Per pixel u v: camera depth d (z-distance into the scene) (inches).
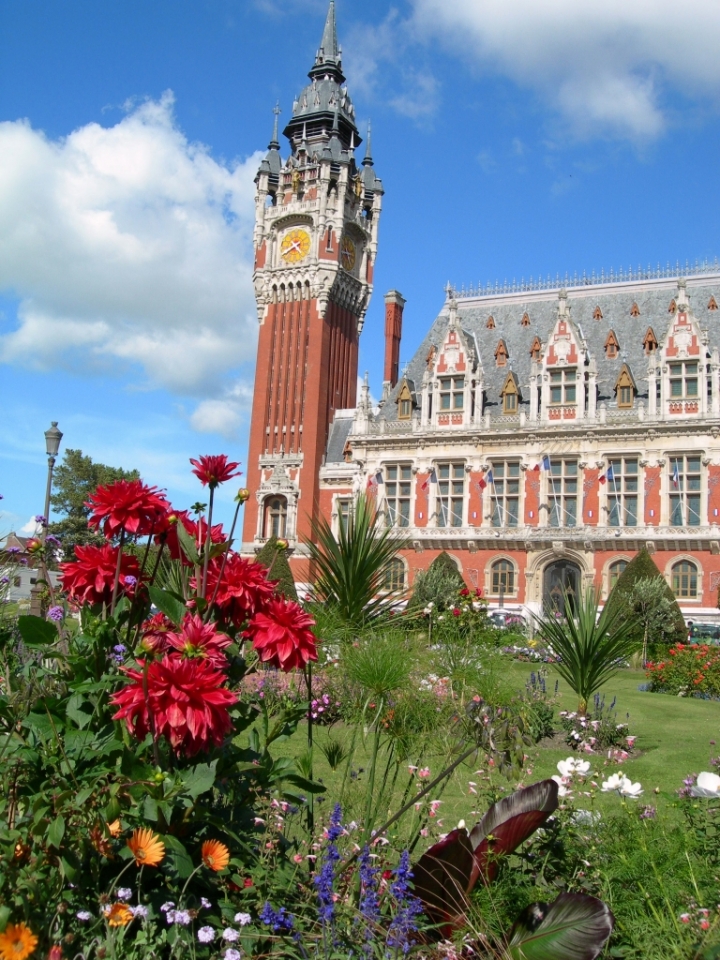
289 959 264.8
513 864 345.1
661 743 820.0
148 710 246.8
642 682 1396.4
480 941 276.2
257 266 3309.5
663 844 329.7
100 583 306.2
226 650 309.4
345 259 3341.5
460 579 1631.4
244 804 297.0
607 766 531.2
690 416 2282.2
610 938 285.1
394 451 2630.4
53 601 322.7
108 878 267.4
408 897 277.7
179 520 311.0
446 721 416.8
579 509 2378.2
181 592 342.3
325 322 3223.4
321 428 3149.6
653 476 2310.5
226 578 306.0
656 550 2278.5
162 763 274.2
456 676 431.8
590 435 2384.4
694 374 2313.0
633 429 2329.0
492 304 2829.7
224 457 327.9
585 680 804.6
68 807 250.8
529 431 2443.4
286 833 347.9
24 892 236.8
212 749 278.4
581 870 321.4
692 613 2209.6
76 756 270.7
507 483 2480.3
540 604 2386.8
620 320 2596.0
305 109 3472.0
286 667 300.4
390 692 411.2
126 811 260.8
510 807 312.7
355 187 3417.8
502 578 2443.4
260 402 3223.4
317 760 554.3
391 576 578.9
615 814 422.0
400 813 328.2
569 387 2455.7
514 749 411.5
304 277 3235.7
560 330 2482.8
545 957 264.5
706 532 2220.7
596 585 2327.8
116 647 298.0
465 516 2507.4
